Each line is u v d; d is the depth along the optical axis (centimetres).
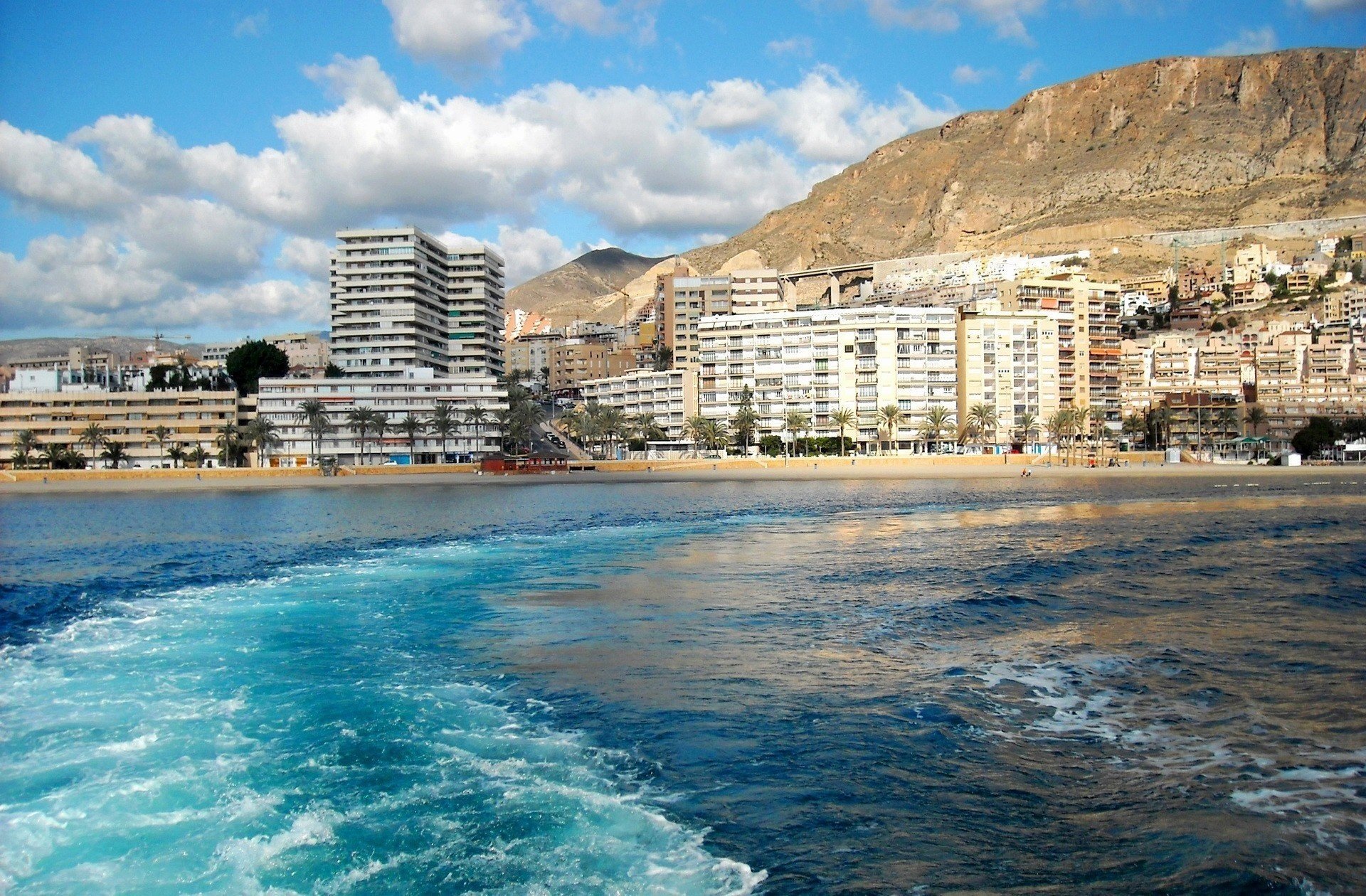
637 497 12825
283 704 2669
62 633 3759
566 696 2742
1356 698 2655
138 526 9469
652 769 2134
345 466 19275
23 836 1794
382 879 1630
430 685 2884
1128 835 1792
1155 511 9781
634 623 3878
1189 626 3706
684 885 1611
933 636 3562
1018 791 2000
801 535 7475
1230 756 2194
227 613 4206
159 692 2809
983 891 1599
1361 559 5756
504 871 1656
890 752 2234
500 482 17375
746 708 2609
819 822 1858
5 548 7700
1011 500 11556
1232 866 1661
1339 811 1880
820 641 3472
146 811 1905
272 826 1838
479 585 5009
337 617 4091
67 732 2409
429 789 2019
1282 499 11500
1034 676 2938
